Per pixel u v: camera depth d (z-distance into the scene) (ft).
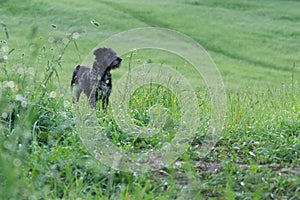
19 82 36.40
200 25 184.14
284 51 167.02
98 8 187.32
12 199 23.76
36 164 28.07
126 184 27.78
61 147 31.14
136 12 189.57
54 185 26.73
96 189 26.81
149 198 25.45
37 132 33.94
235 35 177.47
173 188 26.68
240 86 120.06
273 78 141.59
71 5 187.62
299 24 189.37
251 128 38.86
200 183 27.73
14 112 33.68
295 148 34.09
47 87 38.24
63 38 39.45
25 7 182.70
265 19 193.47
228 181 27.37
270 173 29.27
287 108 50.42
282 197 26.96
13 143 28.14
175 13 192.54
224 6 204.85
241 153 33.81
